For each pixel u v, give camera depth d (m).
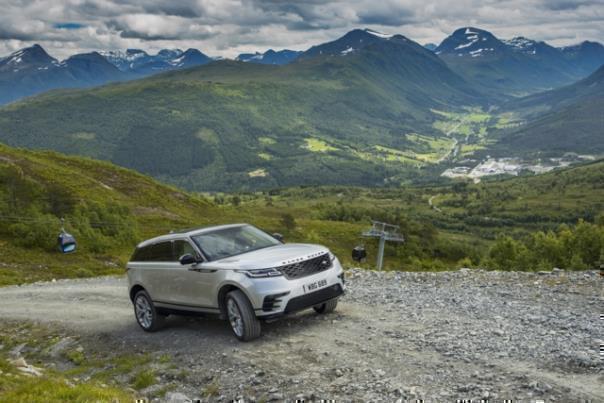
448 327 10.48
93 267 66.94
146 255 13.16
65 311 18.23
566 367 7.89
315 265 10.94
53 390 8.35
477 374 7.88
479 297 13.50
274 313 10.24
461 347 9.15
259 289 10.23
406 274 18.69
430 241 144.50
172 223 113.19
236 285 10.50
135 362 11.04
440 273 18.48
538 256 80.12
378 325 11.02
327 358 9.32
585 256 75.75
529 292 14.00
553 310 11.69
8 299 23.89
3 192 85.00
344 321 11.57
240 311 10.51
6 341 15.21
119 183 136.50
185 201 142.00
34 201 85.69
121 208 97.00
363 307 12.91
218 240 11.91
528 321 10.67
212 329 12.48
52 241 71.81
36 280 50.94
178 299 12.05
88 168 142.38
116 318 15.80
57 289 25.80
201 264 11.37
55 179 114.38
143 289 13.35
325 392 7.91
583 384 7.22
